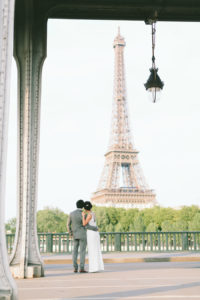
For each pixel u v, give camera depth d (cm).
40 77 1067
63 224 13962
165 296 683
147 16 1091
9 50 545
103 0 1055
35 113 1054
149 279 988
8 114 541
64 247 2145
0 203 532
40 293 734
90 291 760
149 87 1170
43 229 13725
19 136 1036
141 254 2017
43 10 1073
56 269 1375
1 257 532
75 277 1044
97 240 1250
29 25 1054
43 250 2092
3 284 519
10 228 10419
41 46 1071
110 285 858
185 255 1900
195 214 11950
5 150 534
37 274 1010
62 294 720
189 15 1116
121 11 1099
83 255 1223
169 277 1038
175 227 11419
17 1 1048
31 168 1039
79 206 1258
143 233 2141
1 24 541
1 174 531
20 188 1039
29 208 1027
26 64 1043
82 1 1053
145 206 13162
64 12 1094
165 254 1998
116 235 2114
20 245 1036
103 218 12538
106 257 1823
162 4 1056
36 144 1046
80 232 1227
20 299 662
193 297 670
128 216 12656
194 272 1198
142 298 660
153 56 1168
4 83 539
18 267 1000
